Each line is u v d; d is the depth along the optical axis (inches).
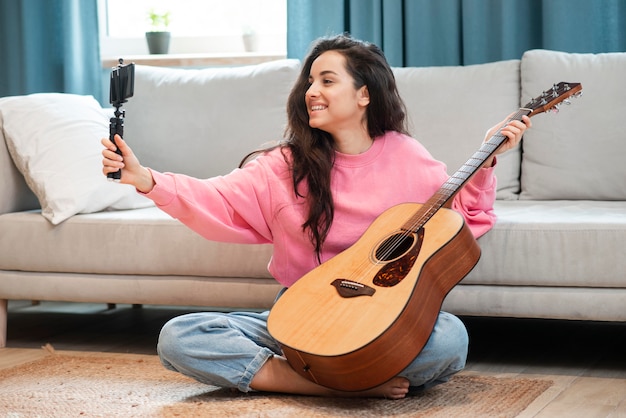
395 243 76.7
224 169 120.0
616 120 108.3
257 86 120.4
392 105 83.8
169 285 99.5
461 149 112.9
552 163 110.1
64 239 102.7
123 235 100.5
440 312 78.2
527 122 82.6
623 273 85.9
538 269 87.9
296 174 81.6
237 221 83.2
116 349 105.7
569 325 115.8
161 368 92.3
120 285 101.3
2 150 109.3
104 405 78.0
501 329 114.0
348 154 83.7
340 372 70.3
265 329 81.2
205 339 77.8
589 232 86.7
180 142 122.0
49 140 108.2
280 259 83.7
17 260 104.6
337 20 132.6
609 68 109.9
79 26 145.9
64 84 146.7
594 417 72.9
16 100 110.9
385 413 73.5
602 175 108.3
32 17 147.5
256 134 119.3
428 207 79.6
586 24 121.3
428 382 79.0
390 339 69.5
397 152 83.8
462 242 76.3
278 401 77.3
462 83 115.0
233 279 97.7
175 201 78.3
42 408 77.7
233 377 77.9
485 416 72.7
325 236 81.1
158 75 125.7
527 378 86.6
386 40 129.6
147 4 155.5
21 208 112.1
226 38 151.1
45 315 130.6
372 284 73.9
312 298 74.4
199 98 122.3
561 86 86.8
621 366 92.0
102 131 115.0
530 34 126.6
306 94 81.4
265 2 149.4
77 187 105.7
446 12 128.5
